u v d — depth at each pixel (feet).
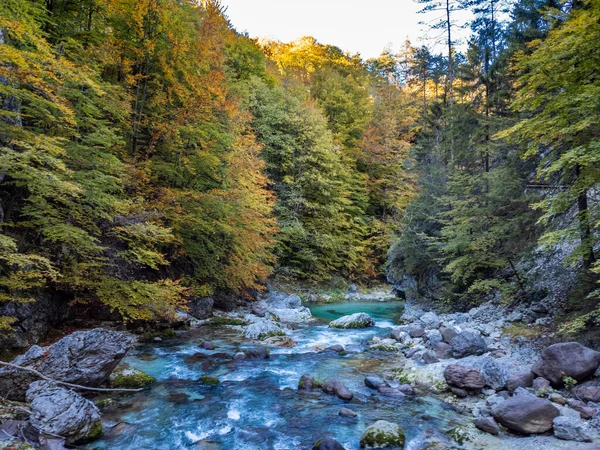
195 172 51.01
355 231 100.83
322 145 92.22
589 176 23.43
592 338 26.16
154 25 49.37
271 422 21.66
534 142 27.37
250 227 57.82
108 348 24.71
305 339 43.50
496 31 77.97
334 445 18.20
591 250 29.04
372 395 25.79
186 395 25.38
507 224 39.73
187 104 48.70
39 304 32.76
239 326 48.88
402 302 83.30
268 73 107.34
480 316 41.91
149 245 41.06
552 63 23.25
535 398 20.26
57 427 17.69
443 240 56.08
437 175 63.98
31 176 24.99
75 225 34.22
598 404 20.47
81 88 35.04
